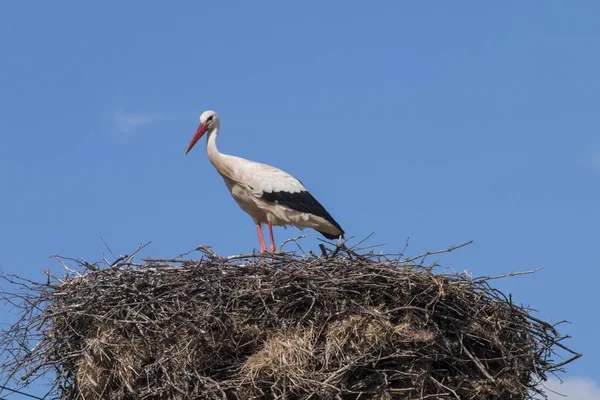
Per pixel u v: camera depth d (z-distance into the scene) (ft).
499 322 48.83
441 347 47.11
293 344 46.37
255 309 47.78
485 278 49.08
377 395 45.98
